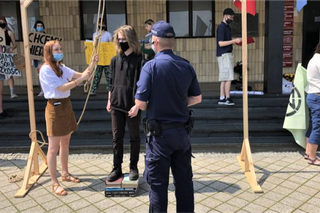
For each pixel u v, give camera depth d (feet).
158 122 9.05
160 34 9.18
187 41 28.17
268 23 21.33
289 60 27.89
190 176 9.55
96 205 11.39
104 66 22.20
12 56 18.37
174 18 28.43
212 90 23.94
